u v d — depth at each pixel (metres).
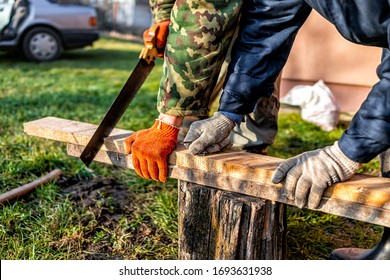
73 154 2.43
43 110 4.89
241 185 1.97
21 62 8.94
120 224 2.73
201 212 2.06
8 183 3.13
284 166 1.84
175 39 1.93
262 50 1.92
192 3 1.89
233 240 2.00
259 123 2.62
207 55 1.93
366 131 1.68
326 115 4.53
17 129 4.19
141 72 2.21
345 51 4.68
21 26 8.89
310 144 4.14
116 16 16.44
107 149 2.27
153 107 5.16
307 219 2.83
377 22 1.64
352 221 2.87
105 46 11.88
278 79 2.60
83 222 2.73
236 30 2.15
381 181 1.81
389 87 1.63
